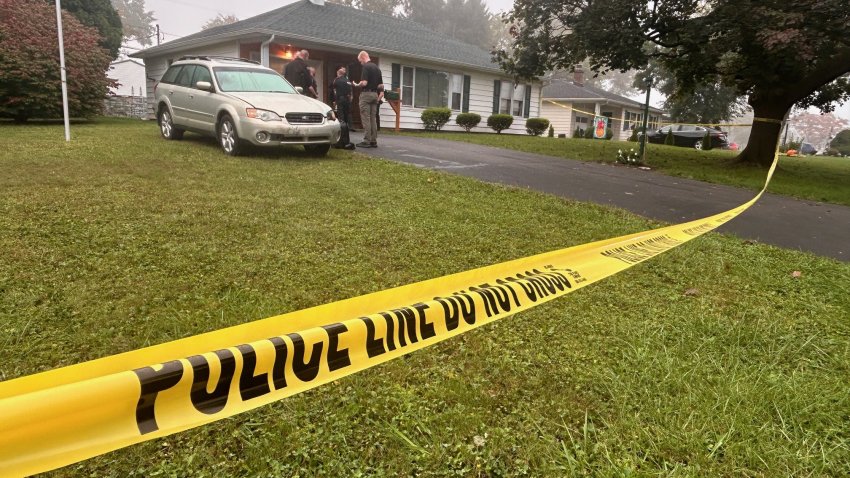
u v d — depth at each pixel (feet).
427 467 5.64
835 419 6.72
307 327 4.23
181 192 17.08
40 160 20.58
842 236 18.16
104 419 2.97
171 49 59.52
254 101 25.30
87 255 11.17
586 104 103.65
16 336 7.72
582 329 9.12
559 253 7.91
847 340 9.23
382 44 55.36
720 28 32.22
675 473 5.62
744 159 39.27
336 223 14.93
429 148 36.11
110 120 52.37
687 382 7.38
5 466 2.63
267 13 60.75
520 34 42.32
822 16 29.32
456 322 5.33
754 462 5.87
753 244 15.69
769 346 8.77
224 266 11.09
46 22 44.60
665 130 86.74
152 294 9.48
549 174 27.91
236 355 3.57
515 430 6.32
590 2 37.14
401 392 6.95
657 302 10.57
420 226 15.25
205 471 5.42
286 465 5.56
